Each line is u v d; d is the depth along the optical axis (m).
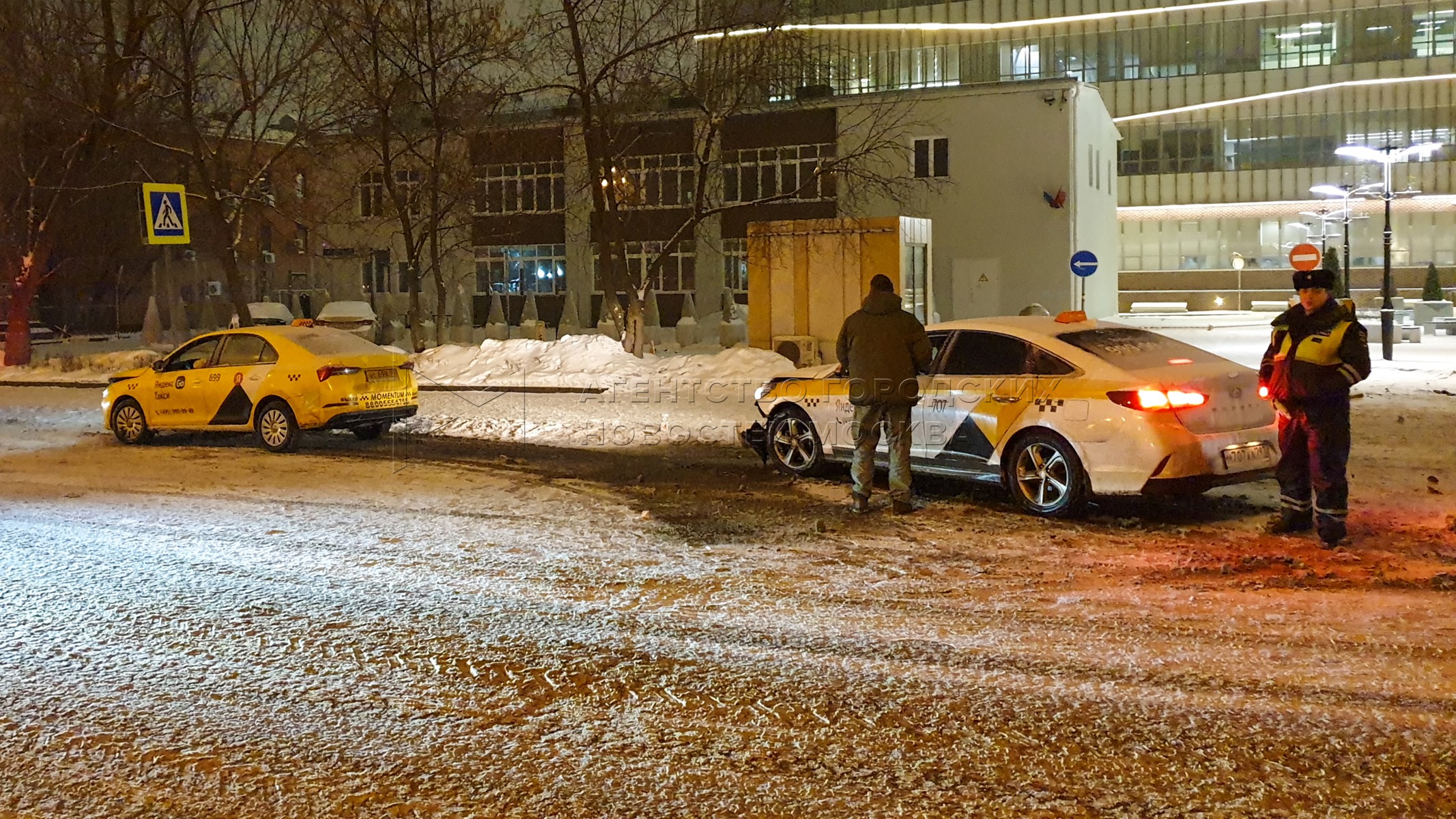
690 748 4.86
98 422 18.23
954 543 8.52
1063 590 7.16
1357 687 5.34
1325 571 7.41
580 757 4.80
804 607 6.92
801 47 25.67
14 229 29.09
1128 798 4.30
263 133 28.95
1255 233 60.19
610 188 26.91
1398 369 22.06
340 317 35.19
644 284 25.66
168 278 43.91
